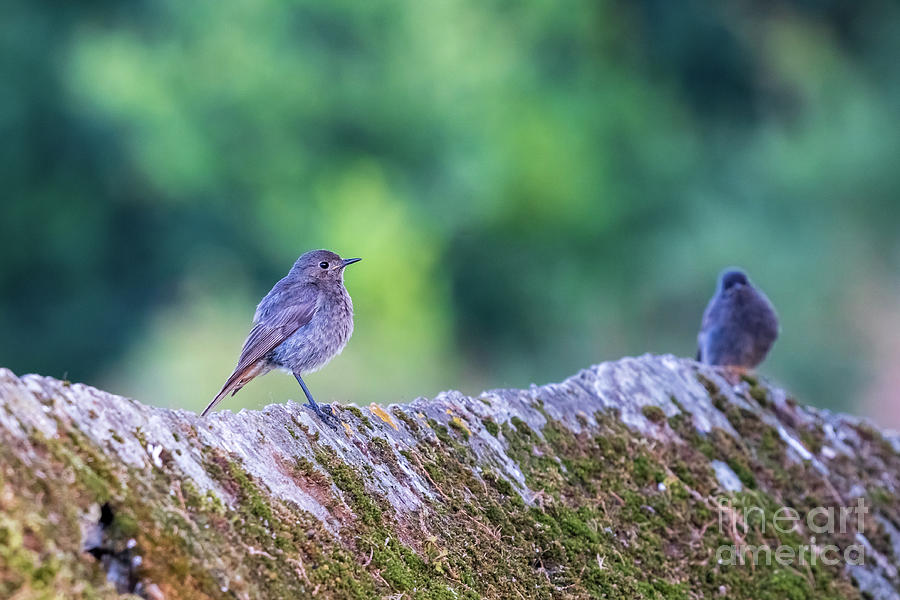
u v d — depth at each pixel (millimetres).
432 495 4574
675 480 5652
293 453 4191
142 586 3316
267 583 3654
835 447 6715
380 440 4594
